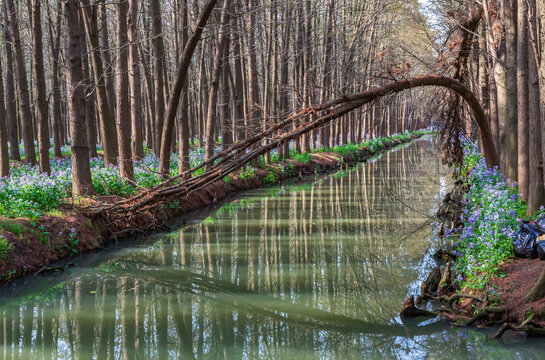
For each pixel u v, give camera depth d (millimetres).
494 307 7902
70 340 8125
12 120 25953
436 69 13266
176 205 18156
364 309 9258
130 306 9688
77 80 14336
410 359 7172
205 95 37156
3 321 8898
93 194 14789
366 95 10484
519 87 12875
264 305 9617
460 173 20062
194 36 16531
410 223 16531
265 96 28984
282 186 27047
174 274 11609
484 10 13477
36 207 12820
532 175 11414
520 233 9102
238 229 16172
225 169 11523
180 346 7902
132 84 21969
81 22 24156
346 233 15266
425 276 10945
